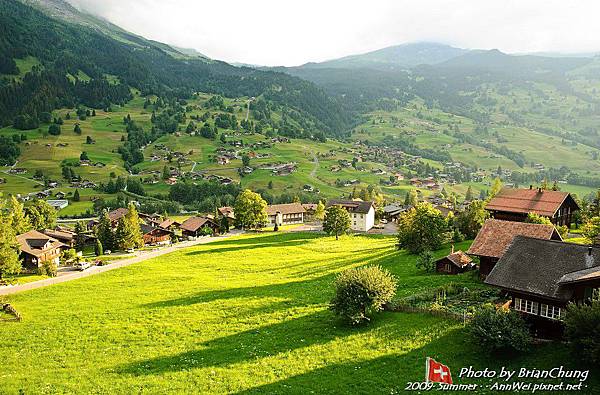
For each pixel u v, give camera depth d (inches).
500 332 1640.0
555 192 4106.8
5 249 3452.3
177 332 2234.3
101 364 1882.4
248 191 6589.6
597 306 1455.5
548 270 1833.2
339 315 2255.2
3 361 1948.8
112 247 5088.6
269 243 5315.0
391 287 2191.2
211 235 6309.1
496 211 4168.3
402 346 1824.6
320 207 7470.5
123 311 2637.8
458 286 2508.6
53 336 2246.6
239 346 2004.2
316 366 1742.1
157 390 1621.6
